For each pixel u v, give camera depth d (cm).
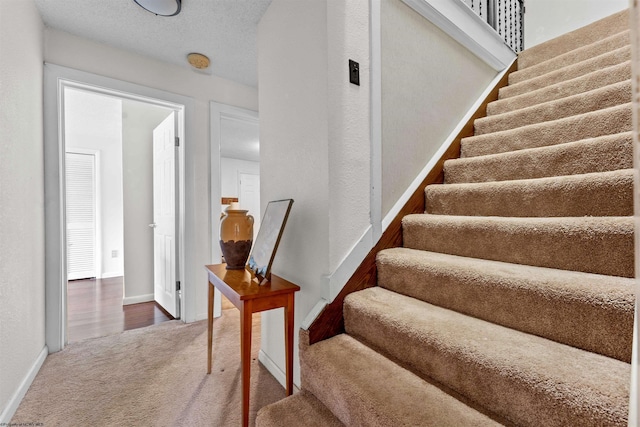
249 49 211
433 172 181
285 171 154
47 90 182
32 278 156
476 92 229
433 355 92
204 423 123
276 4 161
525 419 71
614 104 151
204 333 216
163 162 271
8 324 127
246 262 159
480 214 147
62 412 129
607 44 199
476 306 104
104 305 287
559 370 70
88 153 419
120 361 174
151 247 307
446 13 191
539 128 163
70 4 165
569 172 134
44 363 170
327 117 124
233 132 426
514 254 113
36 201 165
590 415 60
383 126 154
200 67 235
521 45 309
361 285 136
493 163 163
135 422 123
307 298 137
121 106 301
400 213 158
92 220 423
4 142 125
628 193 101
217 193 251
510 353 79
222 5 167
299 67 142
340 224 129
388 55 157
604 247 91
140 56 216
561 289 84
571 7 304
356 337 123
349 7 133
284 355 150
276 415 101
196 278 240
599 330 77
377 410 79
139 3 161
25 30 150
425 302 120
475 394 81
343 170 130
